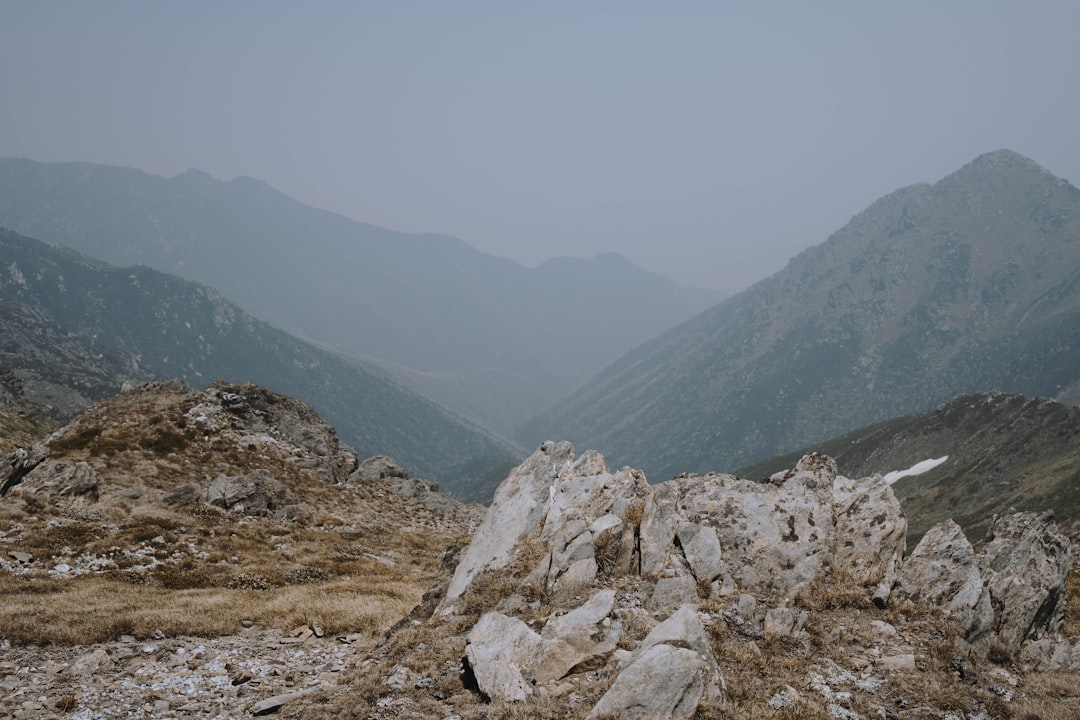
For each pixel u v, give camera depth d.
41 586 32.78
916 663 20.58
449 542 61.41
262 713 18.41
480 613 23.20
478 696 18.08
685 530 25.14
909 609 23.16
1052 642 23.20
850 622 22.52
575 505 27.44
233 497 55.81
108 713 18.55
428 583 40.91
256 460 69.88
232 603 31.59
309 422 88.19
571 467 30.23
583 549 24.03
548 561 24.41
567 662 18.52
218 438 70.62
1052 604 24.16
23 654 23.16
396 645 22.09
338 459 85.31
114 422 68.06
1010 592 23.33
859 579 24.47
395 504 75.12
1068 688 20.34
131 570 37.75
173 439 67.00
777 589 23.84
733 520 25.92
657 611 21.91
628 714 15.91
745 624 21.73
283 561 44.19
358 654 23.55
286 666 22.86
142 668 22.19
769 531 25.45
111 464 58.94
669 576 23.59
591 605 20.39
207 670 22.20
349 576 42.53
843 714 17.73
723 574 24.02
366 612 29.86
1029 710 18.84
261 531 51.44
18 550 38.03
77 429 66.88
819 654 20.80
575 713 16.61
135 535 43.25
